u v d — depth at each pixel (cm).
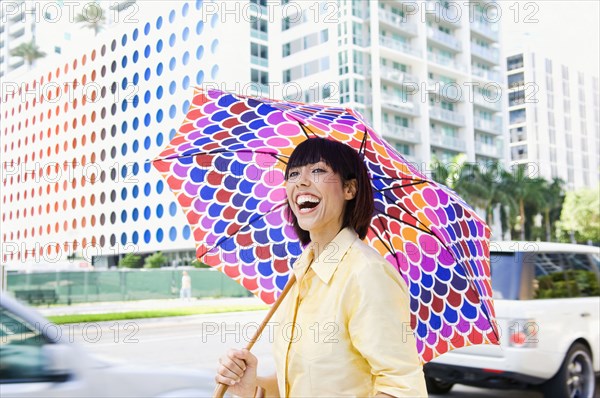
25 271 2730
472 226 211
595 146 10362
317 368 152
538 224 7194
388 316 146
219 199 226
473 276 209
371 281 148
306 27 5269
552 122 9488
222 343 1316
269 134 217
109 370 335
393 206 210
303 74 5294
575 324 614
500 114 7650
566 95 9850
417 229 209
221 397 185
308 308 159
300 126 210
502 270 611
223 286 3312
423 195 204
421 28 6594
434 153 6675
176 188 229
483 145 7375
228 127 219
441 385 711
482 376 589
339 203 170
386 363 143
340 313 151
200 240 224
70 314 2152
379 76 6084
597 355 632
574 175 9781
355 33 6078
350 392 150
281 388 164
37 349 317
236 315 2209
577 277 653
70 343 335
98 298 2870
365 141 197
